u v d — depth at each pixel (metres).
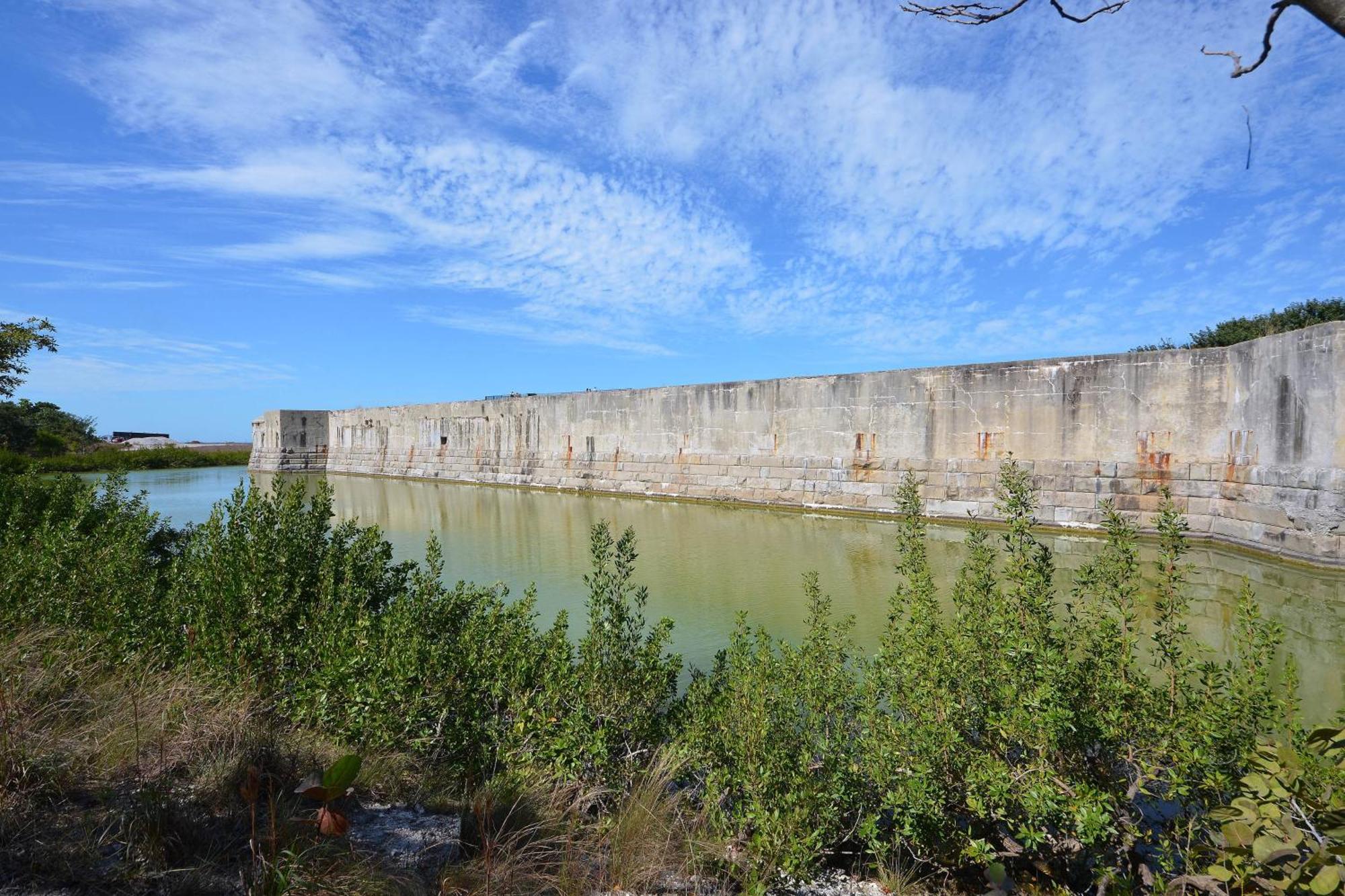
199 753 3.59
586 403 24.48
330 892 2.68
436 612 5.09
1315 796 2.58
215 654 4.60
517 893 2.91
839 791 3.64
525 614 5.25
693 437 21.19
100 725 3.63
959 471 15.75
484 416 29.03
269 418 38.34
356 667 4.33
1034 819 3.12
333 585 5.46
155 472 38.69
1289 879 2.23
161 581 6.18
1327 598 8.81
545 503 21.22
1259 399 11.83
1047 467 14.65
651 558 12.00
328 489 6.68
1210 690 3.38
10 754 3.14
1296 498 10.75
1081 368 14.27
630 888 3.12
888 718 3.85
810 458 18.44
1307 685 6.15
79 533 7.23
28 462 24.41
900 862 3.54
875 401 17.11
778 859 3.22
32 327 15.75
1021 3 2.77
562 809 3.62
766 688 4.05
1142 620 7.65
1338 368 10.02
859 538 13.76
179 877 2.67
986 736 3.64
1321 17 2.01
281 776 3.48
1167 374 13.40
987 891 3.22
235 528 5.57
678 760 3.99
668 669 4.65
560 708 4.20
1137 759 3.38
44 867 2.63
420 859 3.09
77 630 4.80
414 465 32.81
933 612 4.43
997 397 15.26
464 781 3.93
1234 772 3.14
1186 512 13.11
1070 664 3.55
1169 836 3.20
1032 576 3.87
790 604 8.85
